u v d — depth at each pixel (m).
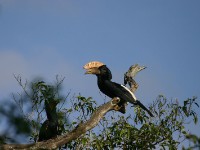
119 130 12.10
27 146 9.30
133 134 12.20
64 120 11.62
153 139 12.16
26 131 7.89
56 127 10.69
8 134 7.84
